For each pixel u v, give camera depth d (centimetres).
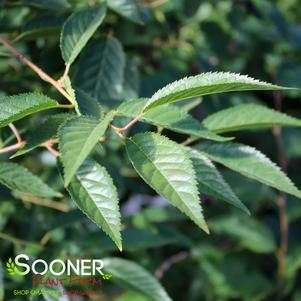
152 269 109
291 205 109
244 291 107
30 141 61
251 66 112
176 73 105
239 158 66
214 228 111
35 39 81
